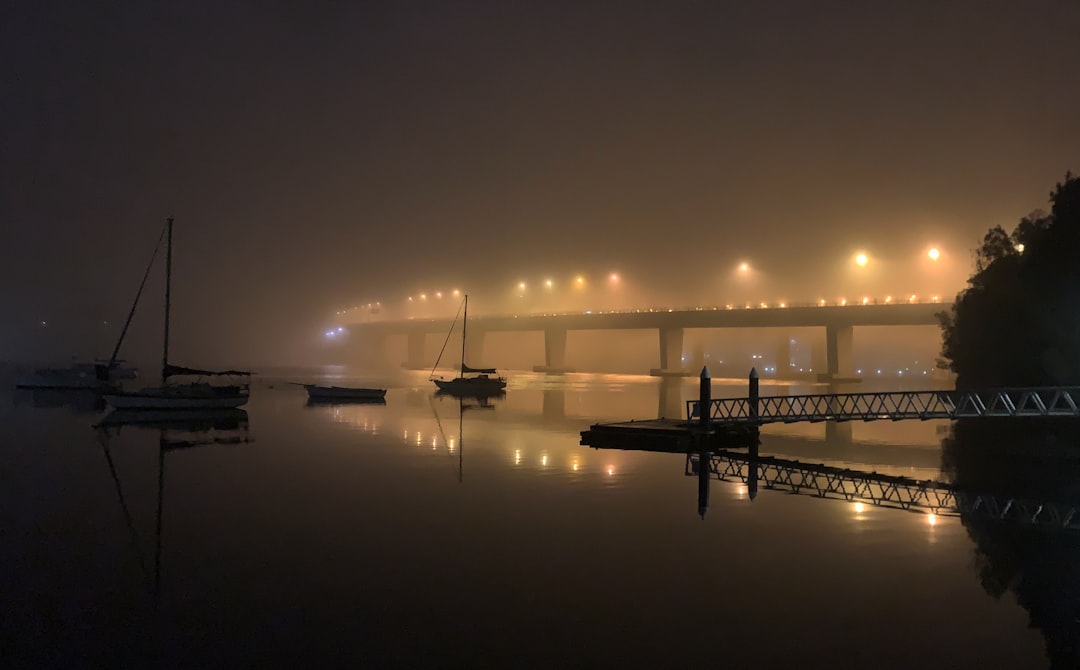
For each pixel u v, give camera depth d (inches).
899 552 882.1
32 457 1612.9
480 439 1973.4
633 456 1643.7
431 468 1472.7
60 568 808.3
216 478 1354.6
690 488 1269.7
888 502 1165.1
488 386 4121.6
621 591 739.4
